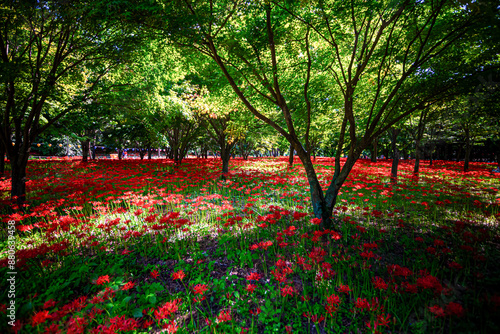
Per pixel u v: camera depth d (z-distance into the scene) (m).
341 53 5.74
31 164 15.09
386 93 7.00
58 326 2.01
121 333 2.10
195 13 3.52
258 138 14.62
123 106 8.07
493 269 3.15
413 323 2.28
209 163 18.58
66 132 11.09
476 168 15.28
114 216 5.57
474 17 3.42
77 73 6.68
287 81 6.54
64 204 6.18
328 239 4.15
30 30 5.34
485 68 3.93
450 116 9.00
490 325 2.08
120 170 11.41
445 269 3.13
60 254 3.08
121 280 2.84
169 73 8.06
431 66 5.10
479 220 5.15
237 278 3.08
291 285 2.96
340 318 2.38
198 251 3.86
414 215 5.52
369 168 15.27
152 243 4.21
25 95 6.47
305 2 3.76
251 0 3.79
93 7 3.37
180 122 13.46
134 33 5.06
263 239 4.30
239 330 2.15
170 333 2.02
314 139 18.02
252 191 8.41
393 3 3.80
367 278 2.94
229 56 4.93
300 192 8.24
